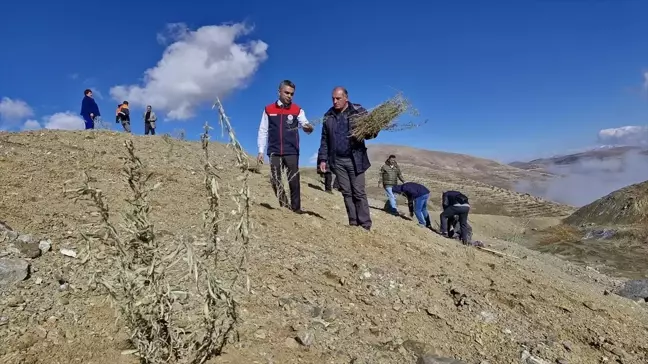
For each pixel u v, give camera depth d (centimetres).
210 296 245
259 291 346
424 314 383
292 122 605
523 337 380
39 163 560
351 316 350
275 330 305
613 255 1469
